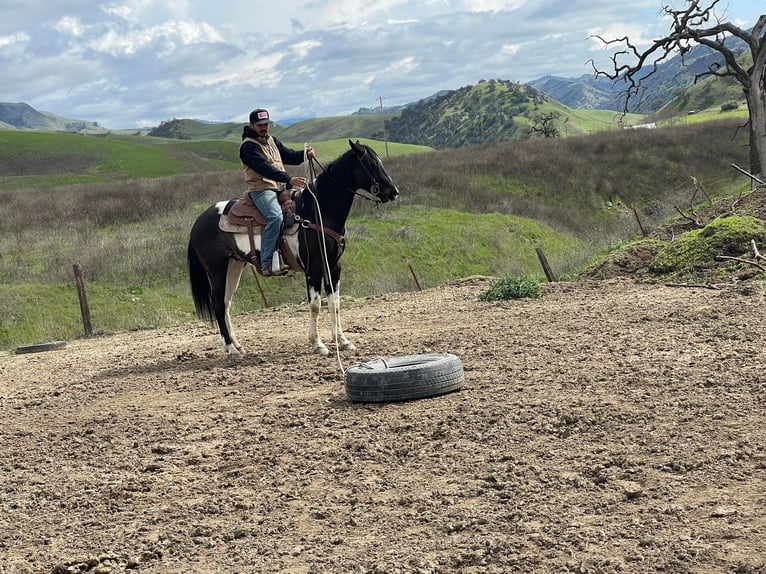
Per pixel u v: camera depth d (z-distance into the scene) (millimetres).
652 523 4520
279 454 6766
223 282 11086
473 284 18297
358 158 10273
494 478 5531
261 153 10539
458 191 44406
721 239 14680
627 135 62469
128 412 8891
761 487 4824
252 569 4594
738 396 6602
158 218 34688
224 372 10383
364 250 30078
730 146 57969
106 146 116875
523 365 8727
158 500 6039
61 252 27781
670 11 37281
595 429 6316
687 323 9859
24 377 12461
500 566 4254
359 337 11828
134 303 23438
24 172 102062
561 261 25781
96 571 4785
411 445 6500
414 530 4883
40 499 6383
